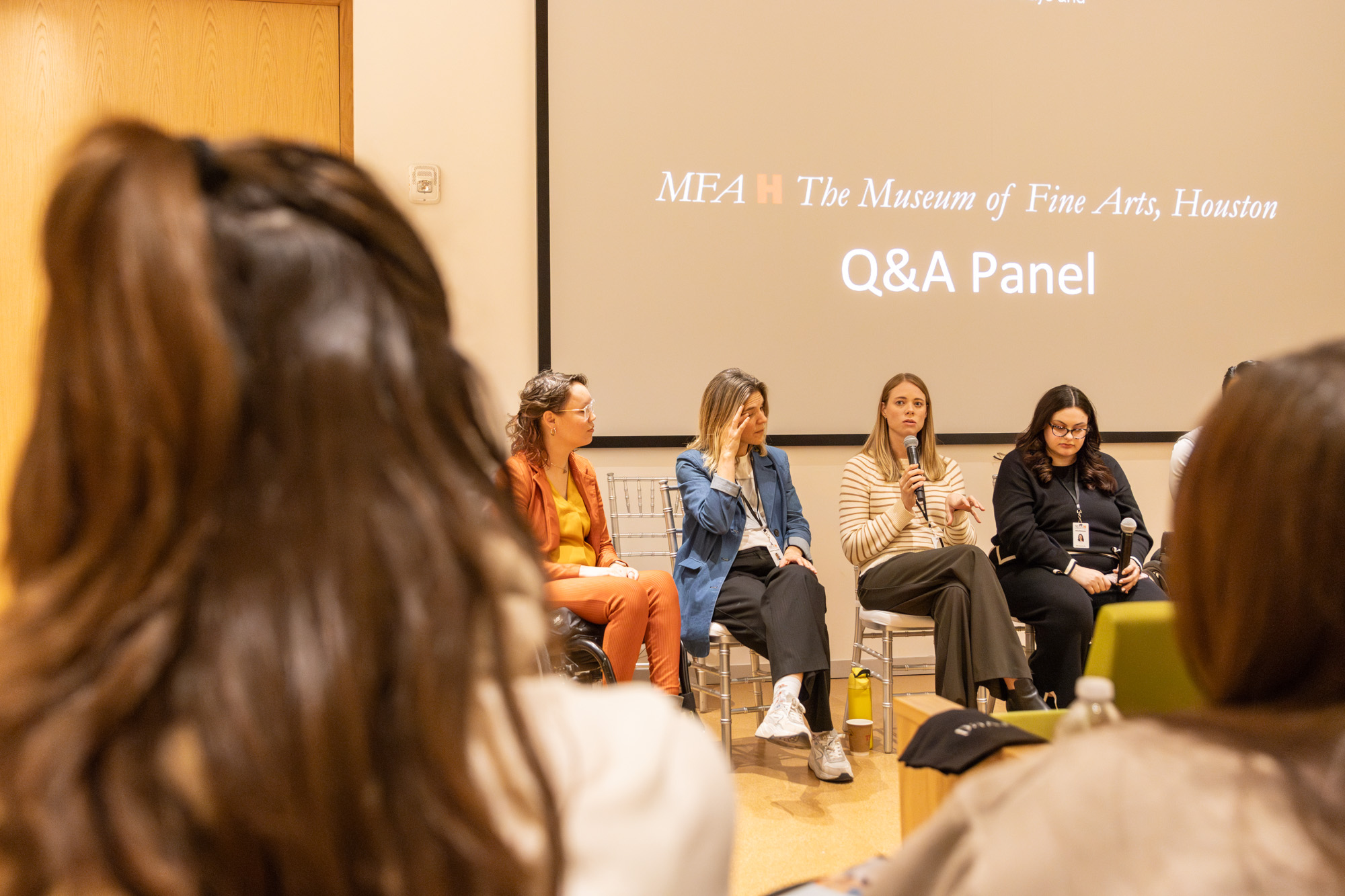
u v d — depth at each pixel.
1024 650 2.81
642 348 3.54
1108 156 3.83
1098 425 3.33
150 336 0.33
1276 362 0.54
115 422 0.33
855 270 3.67
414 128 3.41
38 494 0.35
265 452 0.35
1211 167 3.90
